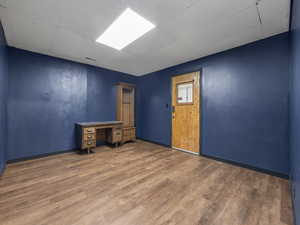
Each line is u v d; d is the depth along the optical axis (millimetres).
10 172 2207
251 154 2375
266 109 2234
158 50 2779
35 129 2873
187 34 2191
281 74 2102
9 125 2576
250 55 2404
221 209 1418
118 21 1894
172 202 1521
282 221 1265
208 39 2338
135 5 1593
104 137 4020
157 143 4184
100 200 1539
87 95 3697
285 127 2061
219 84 2807
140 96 4871
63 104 3260
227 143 2678
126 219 1275
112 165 2535
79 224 1210
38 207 1412
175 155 3146
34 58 2857
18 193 1647
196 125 3209
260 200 1559
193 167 2469
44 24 1956
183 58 3186
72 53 2957
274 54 2164
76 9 1663
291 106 1771
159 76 4176
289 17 1757
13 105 2623
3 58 2178
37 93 2900
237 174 2197
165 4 1569
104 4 1580
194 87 3256
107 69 4098
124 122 4281
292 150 1626
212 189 1774
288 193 1687
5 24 1944
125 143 4309
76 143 3453
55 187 1788
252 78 2377
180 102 3566
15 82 2646
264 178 2066
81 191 1707
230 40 2352
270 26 1960
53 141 3107
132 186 1832
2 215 1296
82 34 2221
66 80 3303
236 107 2561
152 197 1604
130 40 2398
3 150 2246
